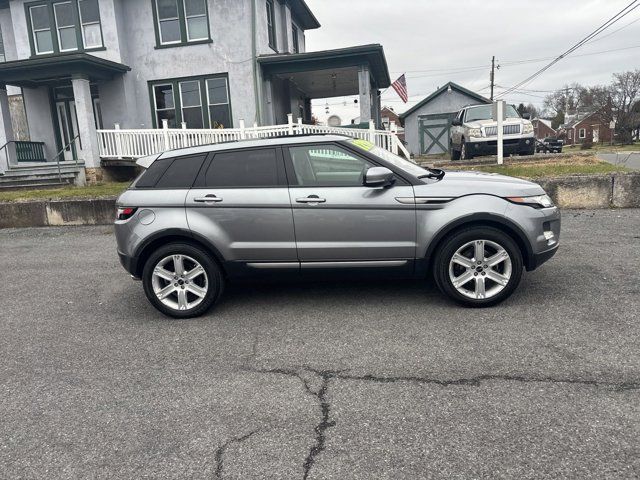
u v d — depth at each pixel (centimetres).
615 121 6375
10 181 1553
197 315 506
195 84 1756
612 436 278
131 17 1747
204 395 350
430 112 2859
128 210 506
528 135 1376
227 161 505
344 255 484
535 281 545
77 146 1822
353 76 2009
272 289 579
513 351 385
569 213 936
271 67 1775
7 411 343
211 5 1706
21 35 1781
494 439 282
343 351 406
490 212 462
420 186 477
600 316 440
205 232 489
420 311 480
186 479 265
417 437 288
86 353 435
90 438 307
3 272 755
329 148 492
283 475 264
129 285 643
